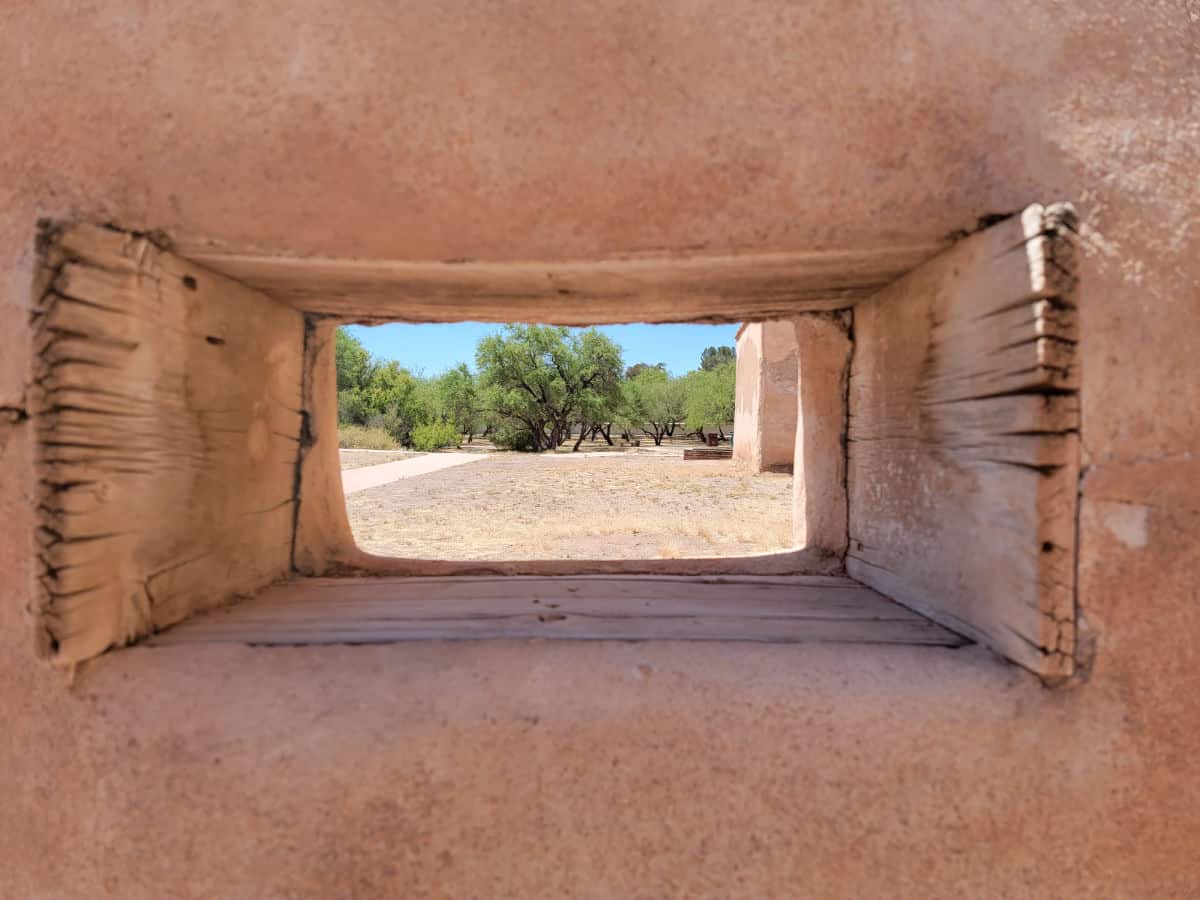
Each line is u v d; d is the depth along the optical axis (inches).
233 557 60.8
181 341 51.3
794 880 43.2
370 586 67.0
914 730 43.8
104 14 46.4
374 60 45.4
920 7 46.1
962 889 43.4
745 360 507.8
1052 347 41.1
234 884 43.2
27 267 44.4
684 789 43.4
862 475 68.8
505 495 292.5
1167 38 47.5
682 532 184.7
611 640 48.3
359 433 946.7
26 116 46.5
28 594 43.4
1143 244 44.5
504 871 42.9
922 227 46.4
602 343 1229.1
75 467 43.1
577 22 45.6
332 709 44.0
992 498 46.6
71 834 44.4
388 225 46.3
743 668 45.6
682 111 45.8
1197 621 43.8
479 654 46.8
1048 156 45.6
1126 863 44.0
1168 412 43.5
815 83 45.8
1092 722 43.7
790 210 46.2
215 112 45.8
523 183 45.9
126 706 44.6
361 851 42.9
